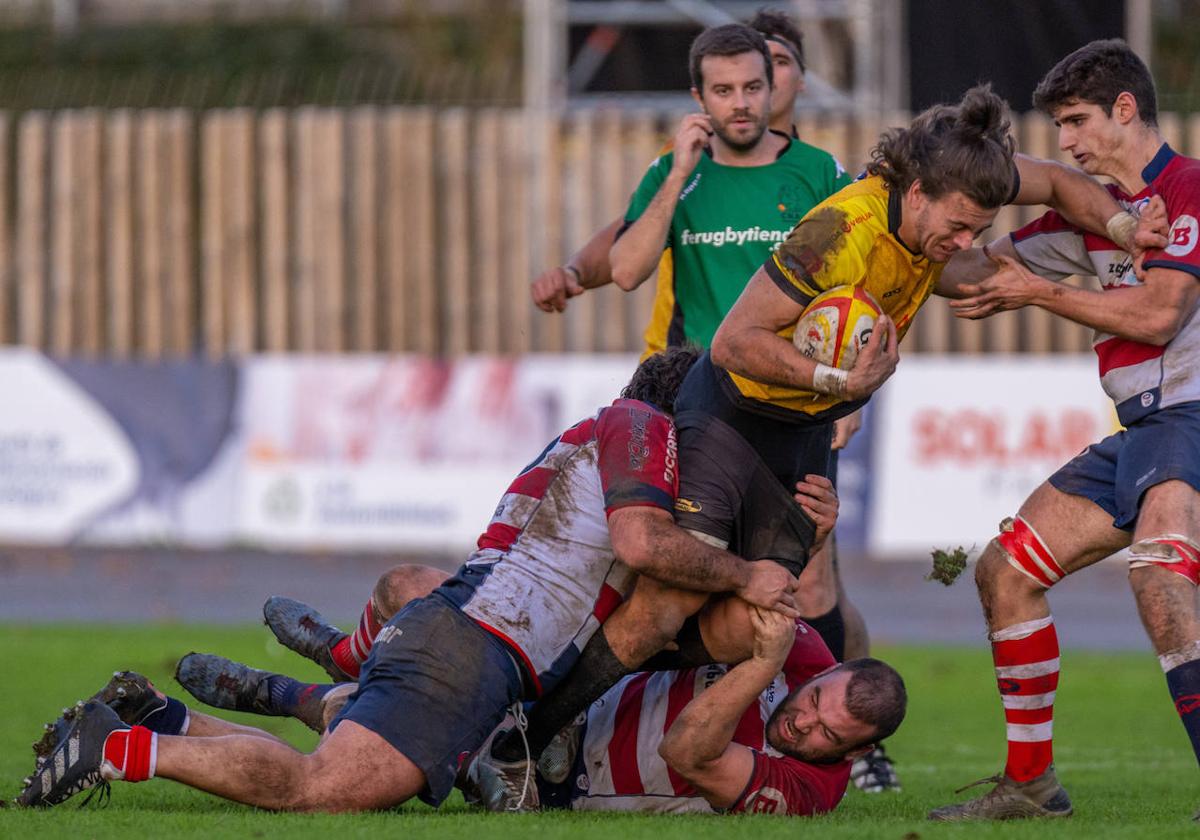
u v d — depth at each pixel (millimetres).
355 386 54906
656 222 21422
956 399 52281
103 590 49625
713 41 21734
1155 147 18094
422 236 60500
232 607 46406
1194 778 23312
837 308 16109
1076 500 18203
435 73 74688
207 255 61844
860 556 55000
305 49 79062
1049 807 18172
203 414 55281
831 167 22578
